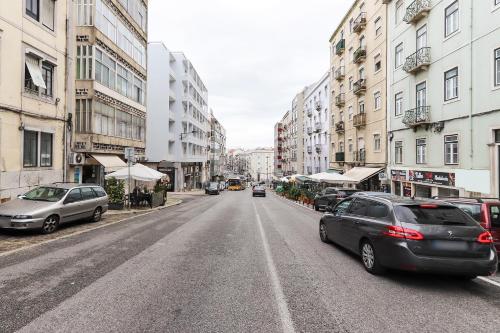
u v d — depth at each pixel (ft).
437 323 13.71
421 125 63.21
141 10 85.46
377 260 20.22
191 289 17.08
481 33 47.67
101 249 26.23
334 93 128.36
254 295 16.43
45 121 48.88
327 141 142.51
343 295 16.81
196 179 204.33
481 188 47.34
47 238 30.45
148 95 142.51
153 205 68.49
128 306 14.73
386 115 79.51
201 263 22.33
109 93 66.33
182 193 147.33
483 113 47.16
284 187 155.53
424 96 63.36
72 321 13.12
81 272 19.74
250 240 31.40
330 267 22.15
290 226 42.37
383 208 21.49
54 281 17.99
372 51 89.15
